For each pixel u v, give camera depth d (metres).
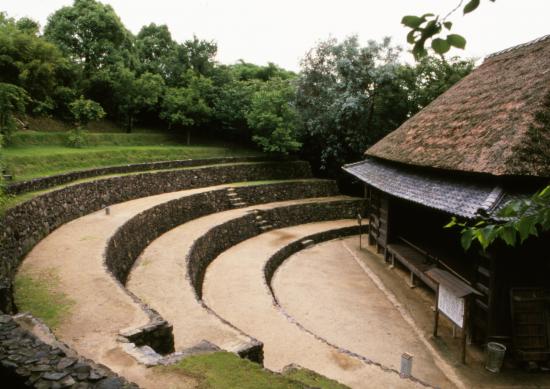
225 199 22.03
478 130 10.35
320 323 10.83
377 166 17.12
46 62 21.02
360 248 19.20
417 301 12.57
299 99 27.70
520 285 8.77
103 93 28.94
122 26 30.28
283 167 28.16
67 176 15.52
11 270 9.06
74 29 27.94
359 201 25.56
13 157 16.12
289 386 4.58
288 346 7.94
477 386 7.91
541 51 11.64
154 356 5.57
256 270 14.16
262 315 9.86
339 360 7.31
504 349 8.35
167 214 17.22
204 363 5.11
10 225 9.52
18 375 3.88
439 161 10.73
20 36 20.34
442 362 8.84
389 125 27.25
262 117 26.47
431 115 14.55
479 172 8.73
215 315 8.32
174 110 29.39
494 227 3.01
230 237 18.42
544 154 8.27
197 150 27.86
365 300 12.62
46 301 7.55
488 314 8.88
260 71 42.84
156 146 28.14
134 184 18.88
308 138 29.73
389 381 6.57
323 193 27.45
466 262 12.55
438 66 26.94
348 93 25.42
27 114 24.47
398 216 16.69
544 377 8.30
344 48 26.30
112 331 6.40
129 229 13.41
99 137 25.28
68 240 11.50
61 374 3.87
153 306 8.84
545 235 8.62
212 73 32.97
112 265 10.54
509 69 12.44
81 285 8.36
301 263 16.81
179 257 12.98
